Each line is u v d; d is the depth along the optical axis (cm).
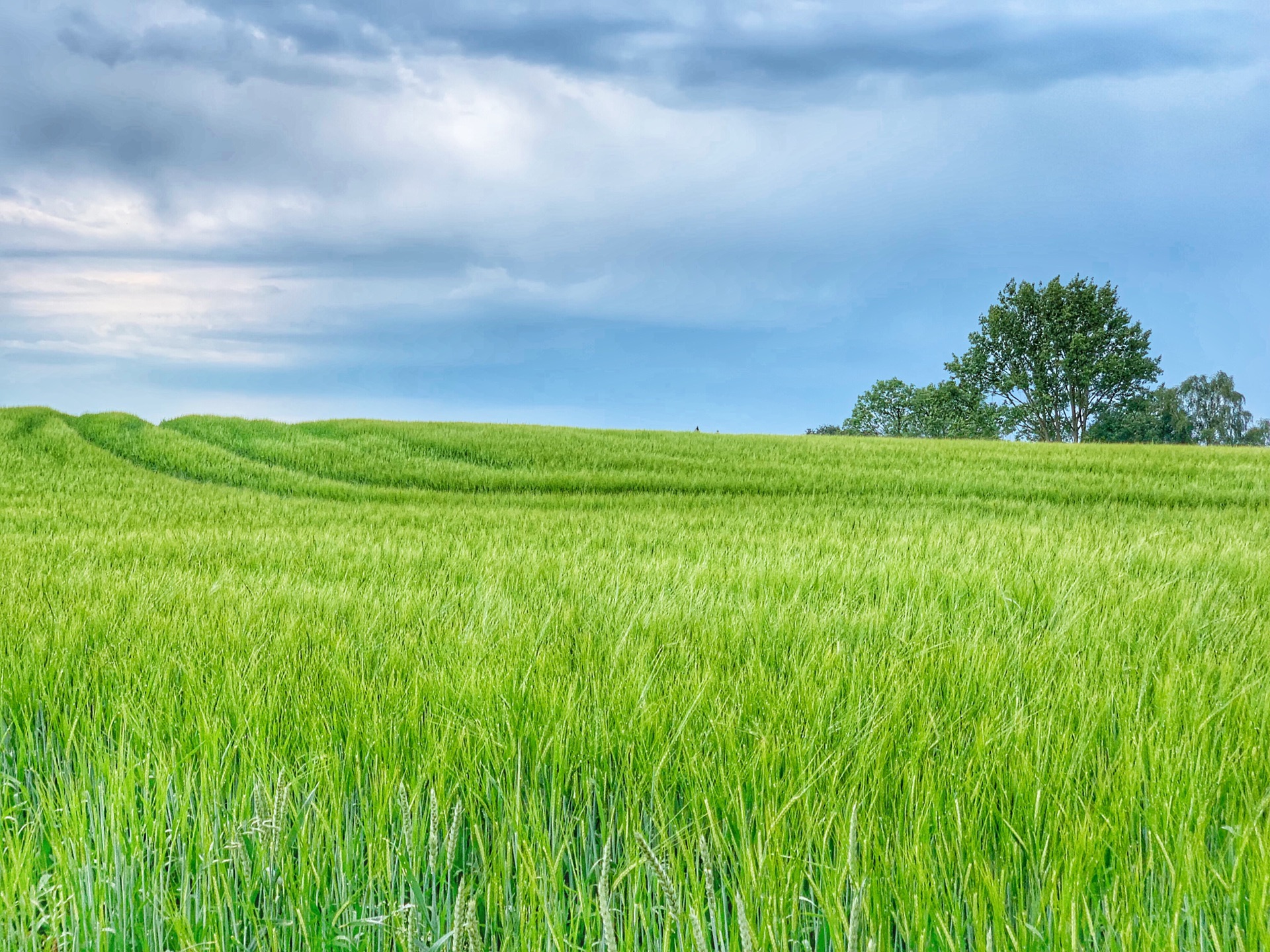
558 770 248
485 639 386
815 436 3484
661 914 184
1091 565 612
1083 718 275
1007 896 189
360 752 263
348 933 183
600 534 884
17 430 2744
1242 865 185
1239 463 2170
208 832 210
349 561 683
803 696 298
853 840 163
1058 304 5262
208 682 318
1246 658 371
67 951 176
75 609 442
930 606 475
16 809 228
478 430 3247
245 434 2927
